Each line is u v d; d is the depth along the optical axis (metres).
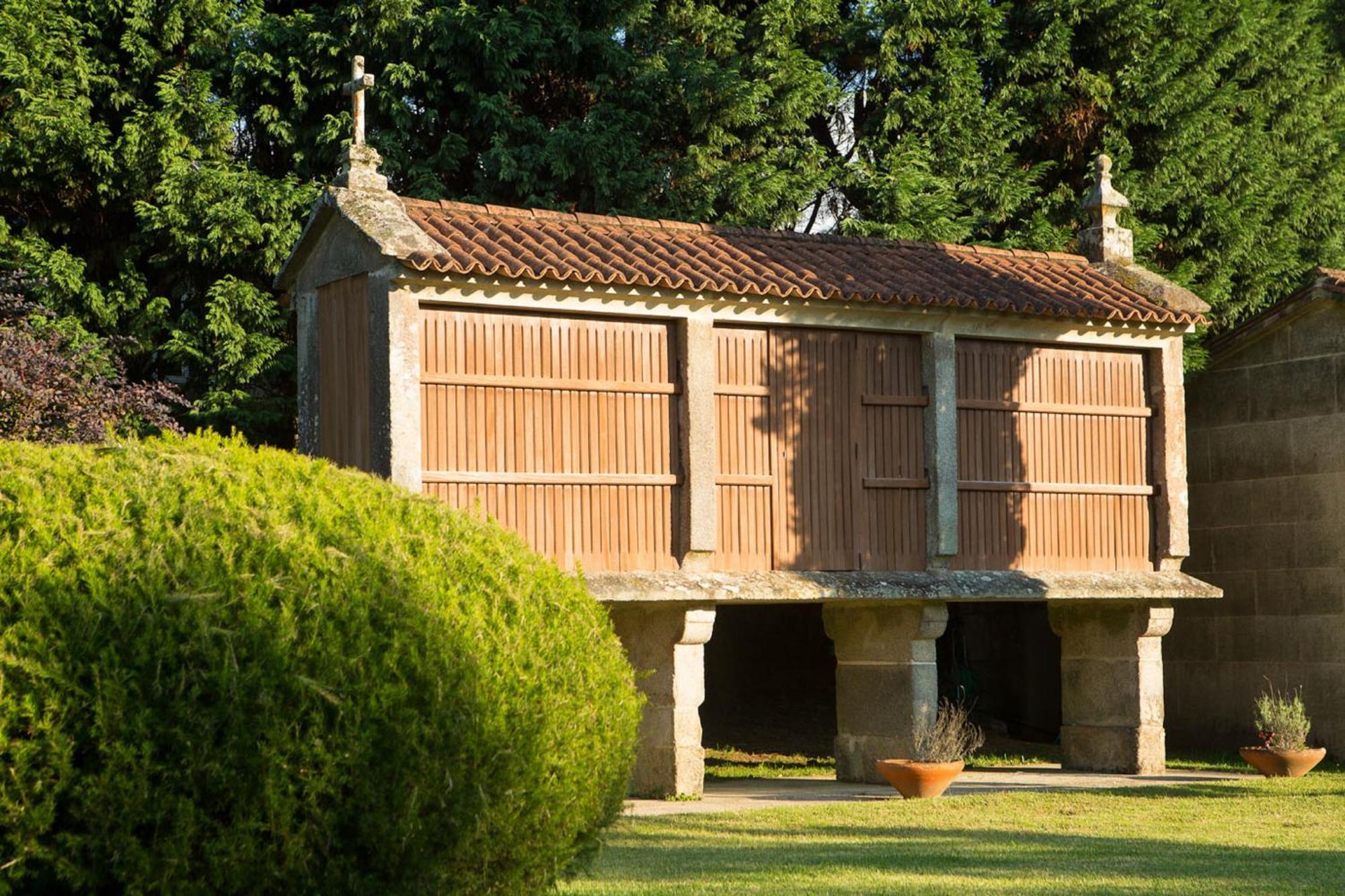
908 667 15.93
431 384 13.27
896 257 16.98
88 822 5.61
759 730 22.05
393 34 20.00
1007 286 16.58
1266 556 20.14
